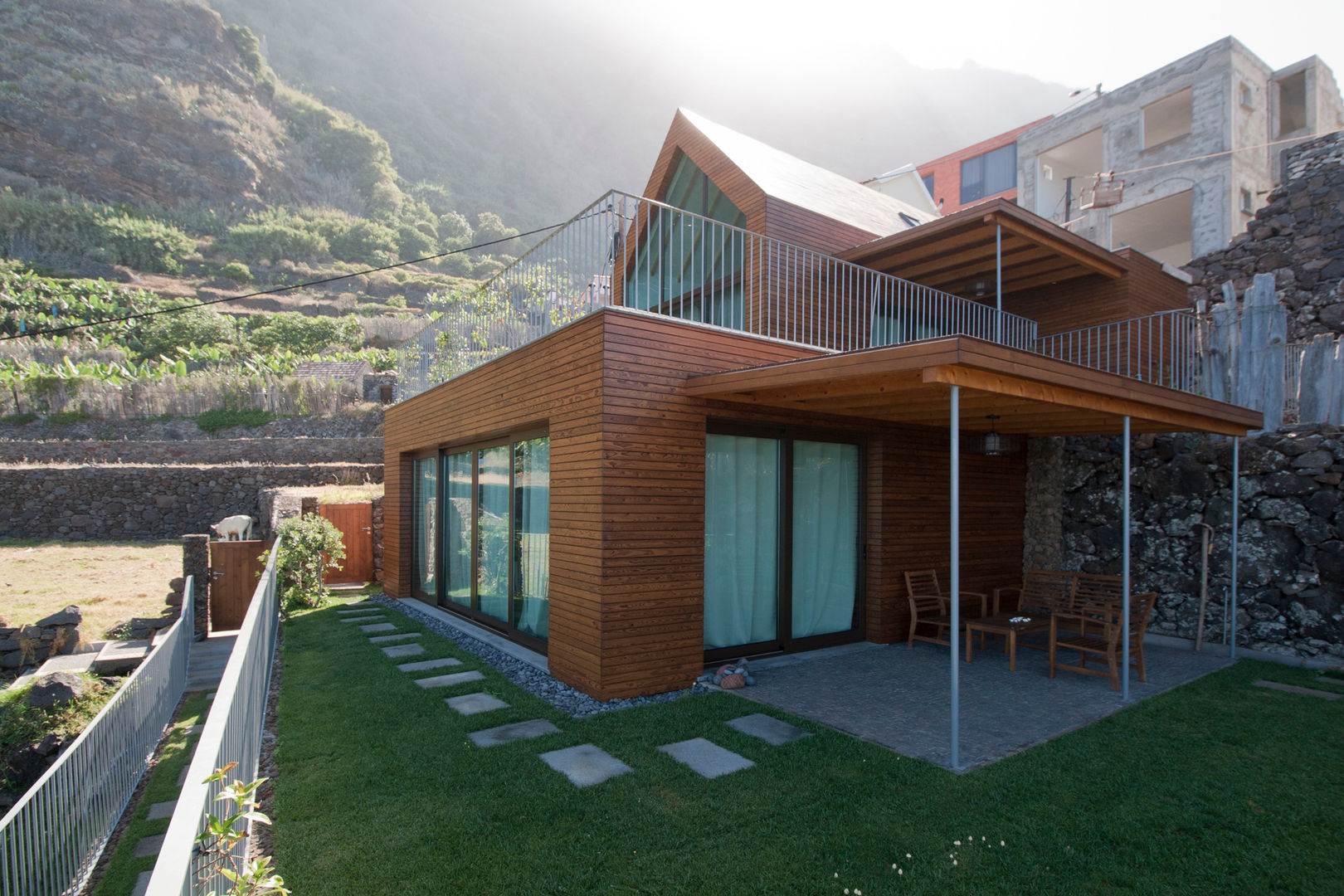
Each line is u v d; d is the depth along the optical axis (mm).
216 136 78875
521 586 8047
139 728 6336
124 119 73375
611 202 6332
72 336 39406
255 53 93438
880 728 5141
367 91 118688
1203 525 8086
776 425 7180
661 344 6172
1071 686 6266
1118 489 8883
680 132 10844
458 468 10156
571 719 5328
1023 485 9742
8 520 18250
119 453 21891
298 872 3260
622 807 3873
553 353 6730
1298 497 7395
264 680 6113
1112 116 18312
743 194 9539
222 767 2928
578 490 6148
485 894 3082
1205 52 16453
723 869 3264
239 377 27531
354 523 14148
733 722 5285
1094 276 10484
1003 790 4082
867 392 5199
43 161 66688
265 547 11469
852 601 8008
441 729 5152
